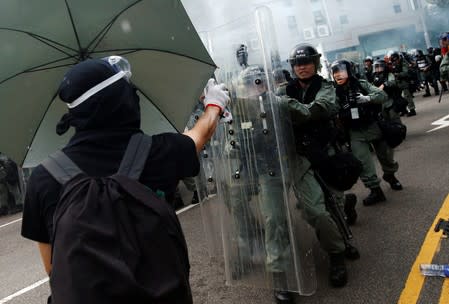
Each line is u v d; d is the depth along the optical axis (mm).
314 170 2768
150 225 992
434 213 3600
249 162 2611
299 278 2506
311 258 2549
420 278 2592
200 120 1381
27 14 1406
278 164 2502
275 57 2459
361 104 3988
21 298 3582
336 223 2908
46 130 1577
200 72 1478
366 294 2555
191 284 3219
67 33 1500
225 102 1464
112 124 1142
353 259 3072
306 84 2852
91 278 899
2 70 1425
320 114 2670
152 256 975
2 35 1401
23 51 1460
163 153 1146
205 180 3188
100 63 1143
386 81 5918
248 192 2670
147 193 1038
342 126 4004
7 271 4527
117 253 937
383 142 4355
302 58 2748
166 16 1388
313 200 2617
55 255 947
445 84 13250
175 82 1543
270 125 2490
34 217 1091
